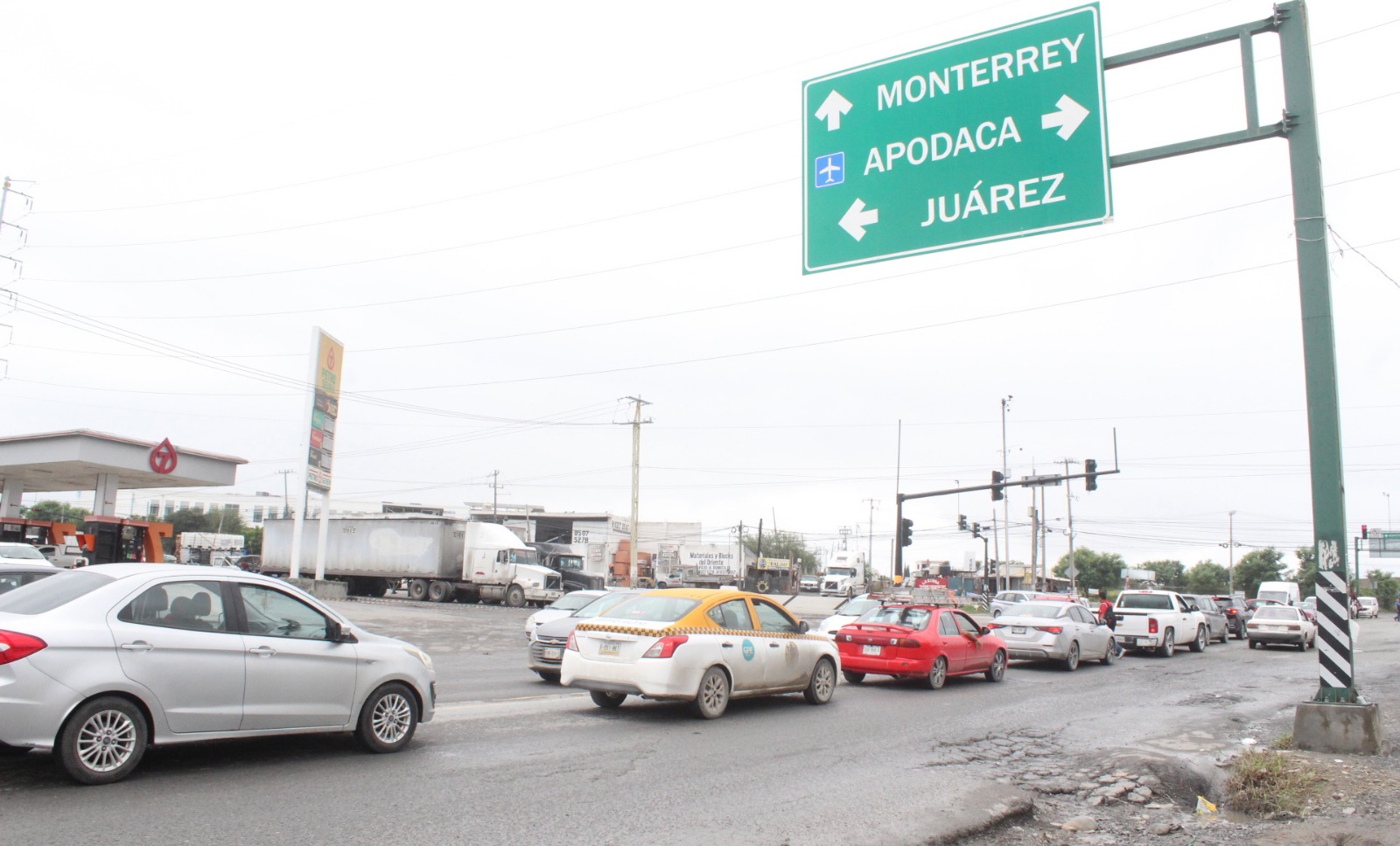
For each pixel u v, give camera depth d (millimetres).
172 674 7160
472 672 16406
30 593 7324
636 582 54781
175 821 6105
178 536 71000
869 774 8531
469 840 5996
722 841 6164
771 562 84188
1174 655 26641
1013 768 9203
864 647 16375
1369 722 10016
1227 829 7359
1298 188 10680
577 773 8078
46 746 6543
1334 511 10438
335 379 36781
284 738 9094
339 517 48469
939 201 11125
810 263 11711
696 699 11312
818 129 11938
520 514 87875
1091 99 10633
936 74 11375
